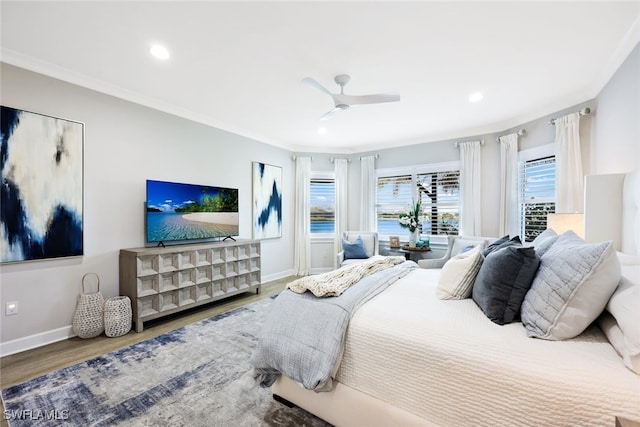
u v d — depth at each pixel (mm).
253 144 4656
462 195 4359
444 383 1144
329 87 2848
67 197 2600
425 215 4770
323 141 5109
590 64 2395
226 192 4004
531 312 1243
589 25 1893
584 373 930
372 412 1327
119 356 2285
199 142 3809
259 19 1850
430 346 1203
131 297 2826
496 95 3033
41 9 1750
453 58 2314
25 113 2357
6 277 2311
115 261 2943
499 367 1037
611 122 2449
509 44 2117
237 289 3842
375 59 2336
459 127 4180
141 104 3156
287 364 1511
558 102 3180
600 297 1106
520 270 1364
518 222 3781
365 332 1396
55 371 2057
